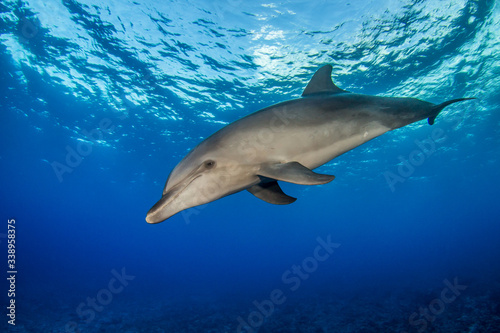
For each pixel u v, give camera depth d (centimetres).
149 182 3228
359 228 10012
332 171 2750
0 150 2489
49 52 1197
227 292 2573
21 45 1176
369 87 1312
